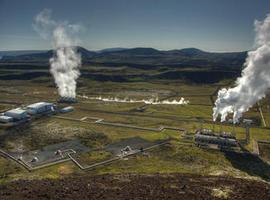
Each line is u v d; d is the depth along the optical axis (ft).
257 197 249.96
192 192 254.88
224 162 424.87
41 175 362.33
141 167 395.75
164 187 271.08
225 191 261.65
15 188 262.06
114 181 299.79
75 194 237.86
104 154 444.55
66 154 443.32
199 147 481.87
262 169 406.82
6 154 440.45
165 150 464.24
